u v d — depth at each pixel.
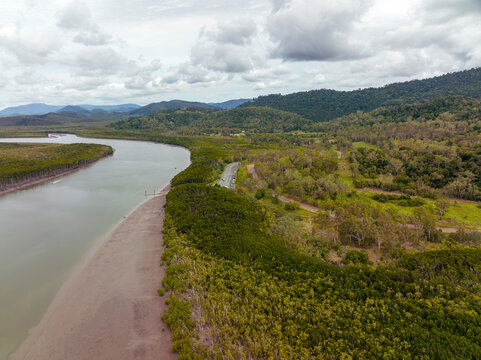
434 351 33.75
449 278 46.75
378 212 73.19
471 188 101.44
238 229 68.56
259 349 35.06
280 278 50.47
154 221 82.38
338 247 62.44
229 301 44.56
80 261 59.47
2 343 38.16
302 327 38.97
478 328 36.44
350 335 37.12
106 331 40.53
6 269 56.19
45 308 44.97
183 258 56.69
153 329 41.03
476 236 64.31
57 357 36.22
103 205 99.06
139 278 53.22
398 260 53.06
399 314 40.31
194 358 34.16
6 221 82.81
